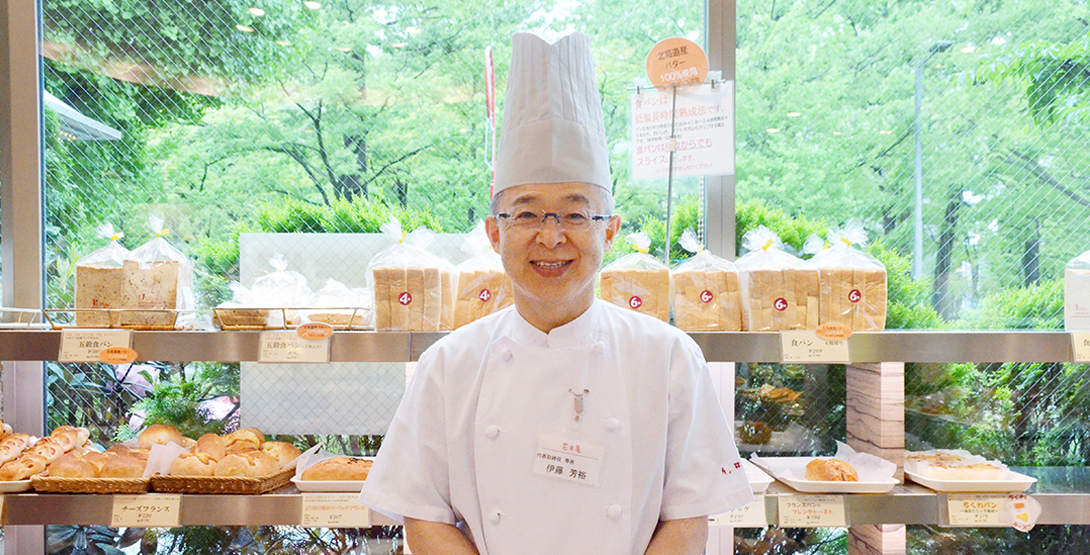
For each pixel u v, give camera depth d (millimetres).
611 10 2041
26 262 1946
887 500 1507
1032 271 2006
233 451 1657
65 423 1979
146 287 1626
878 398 1673
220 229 2037
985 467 1577
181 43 2037
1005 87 2014
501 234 1124
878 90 2025
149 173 2033
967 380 1985
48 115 2002
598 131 1172
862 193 2025
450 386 1167
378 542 1995
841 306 1598
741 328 1644
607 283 1660
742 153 2023
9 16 1931
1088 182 2004
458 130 2061
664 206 2023
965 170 2020
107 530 1961
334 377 2002
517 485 1085
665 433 1129
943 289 2014
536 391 1116
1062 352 1505
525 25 2061
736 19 1997
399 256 1622
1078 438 1978
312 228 2047
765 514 1502
